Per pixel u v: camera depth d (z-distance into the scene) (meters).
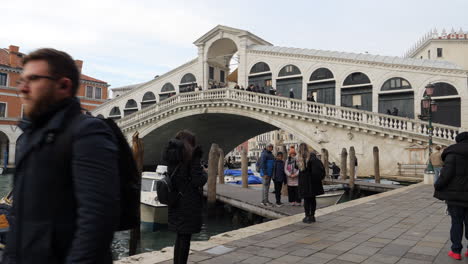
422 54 42.12
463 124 21.08
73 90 1.56
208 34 31.33
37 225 1.38
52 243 1.37
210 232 11.16
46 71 1.47
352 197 16.34
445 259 4.40
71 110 1.52
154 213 11.04
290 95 24.42
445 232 5.93
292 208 9.55
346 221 6.87
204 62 31.84
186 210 3.61
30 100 1.49
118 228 1.61
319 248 4.89
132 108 36.81
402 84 23.14
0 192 21.20
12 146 36.44
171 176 3.65
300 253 4.64
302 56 26.94
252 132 35.62
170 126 30.16
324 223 6.67
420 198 10.32
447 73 21.75
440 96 21.86
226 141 37.75
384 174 19.94
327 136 21.80
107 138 1.48
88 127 1.43
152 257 4.42
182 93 28.06
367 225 6.48
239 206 11.30
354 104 24.80
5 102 36.81
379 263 4.22
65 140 1.41
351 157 16.58
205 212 14.15
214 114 27.27
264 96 24.02
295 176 9.98
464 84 21.27
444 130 18.53
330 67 25.75
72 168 1.38
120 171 1.62
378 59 24.75
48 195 1.39
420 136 18.86
